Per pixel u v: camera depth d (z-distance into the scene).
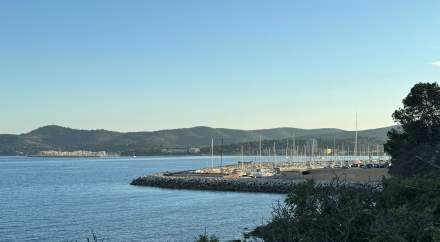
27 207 75.81
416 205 15.16
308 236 13.03
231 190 103.50
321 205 13.73
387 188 16.16
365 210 13.75
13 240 47.19
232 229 51.22
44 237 48.53
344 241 12.94
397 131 90.94
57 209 72.25
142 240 46.16
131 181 142.50
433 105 87.81
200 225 54.66
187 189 109.38
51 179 159.12
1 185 132.25
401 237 12.42
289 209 14.27
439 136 80.69
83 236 48.81
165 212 66.62
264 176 126.81
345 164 180.38
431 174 17.78
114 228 53.31
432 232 12.79
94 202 82.31
